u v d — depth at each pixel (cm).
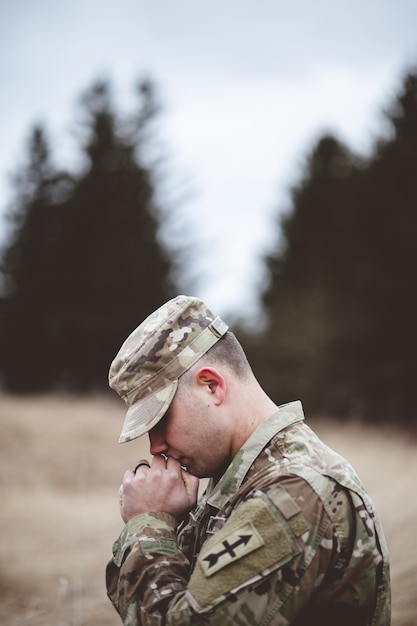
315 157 2605
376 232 2047
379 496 514
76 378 2438
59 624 360
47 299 2489
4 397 1469
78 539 558
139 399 176
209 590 153
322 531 157
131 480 181
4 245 2550
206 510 182
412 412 1994
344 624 160
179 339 176
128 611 165
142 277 2430
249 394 178
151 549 170
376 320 2045
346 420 1961
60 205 2533
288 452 168
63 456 967
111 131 2566
